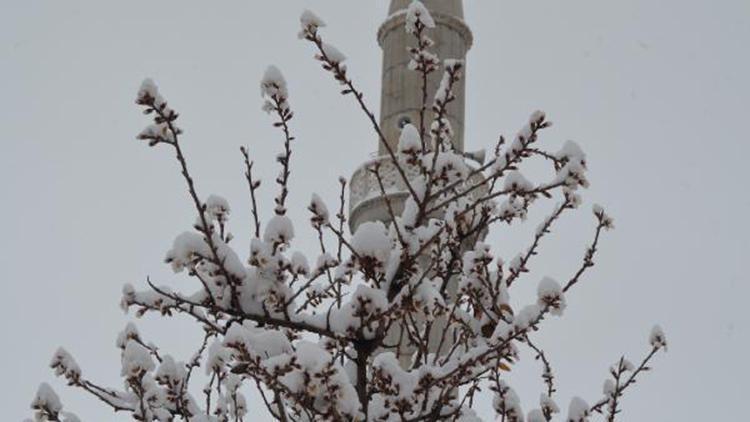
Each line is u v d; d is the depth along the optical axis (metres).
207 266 23.31
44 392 26.25
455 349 26.34
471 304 27.05
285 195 24.98
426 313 23.34
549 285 24.39
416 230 24.44
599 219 26.69
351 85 23.91
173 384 26.25
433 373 23.34
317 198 23.94
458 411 24.42
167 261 22.86
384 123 83.19
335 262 26.95
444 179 24.33
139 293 24.86
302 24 23.64
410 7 25.17
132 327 27.78
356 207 75.94
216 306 23.48
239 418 29.00
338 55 23.70
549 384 29.50
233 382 28.19
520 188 24.62
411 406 23.16
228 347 21.30
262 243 23.16
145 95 21.98
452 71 24.88
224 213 24.42
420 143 24.23
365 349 23.94
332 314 23.75
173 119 22.12
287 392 21.53
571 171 24.05
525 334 24.48
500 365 25.11
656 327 30.78
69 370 26.52
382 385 23.22
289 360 21.14
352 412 20.89
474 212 26.50
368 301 22.92
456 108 83.31
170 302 24.81
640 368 30.44
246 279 23.50
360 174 77.38
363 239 23.50
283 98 24.72
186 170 22.38
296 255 24.14
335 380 20.45
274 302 23.23
